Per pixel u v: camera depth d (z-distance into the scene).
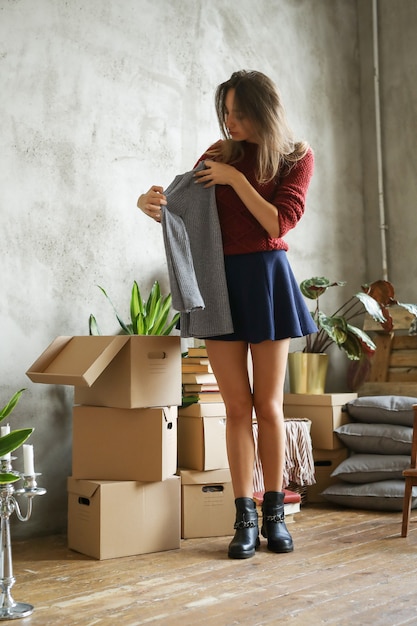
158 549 2.66
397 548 2.61
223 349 2.58
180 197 2.59
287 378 4.11
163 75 3.62
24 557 2.63
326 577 2.24
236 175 2.48
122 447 2.68
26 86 3.11
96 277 3.30
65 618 1.91
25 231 3.08
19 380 3.03
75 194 3.25
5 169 3.04
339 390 4.42
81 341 2.74
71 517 2.74
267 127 2.44
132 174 3.46
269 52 4.17
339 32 4.59
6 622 1.88
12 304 3.02
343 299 4.47
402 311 4.21
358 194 4.62
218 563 2.46
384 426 3.60
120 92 3.44
